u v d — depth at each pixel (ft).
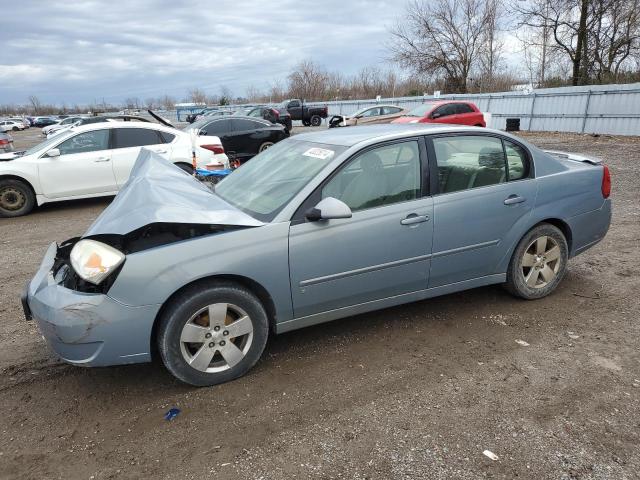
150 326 9.46
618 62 88.02
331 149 11.75
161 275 9.35
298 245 10.44
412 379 10.41
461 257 12.51
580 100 68.90
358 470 7.86
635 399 9.50
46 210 30.76
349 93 184.55
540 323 12.82
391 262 11.54
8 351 12.18
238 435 8.81
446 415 9.18
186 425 9.14
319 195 10.80
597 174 14.55
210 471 7.95
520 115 79.61
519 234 13.24
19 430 9.14
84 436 8.92
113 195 31.55
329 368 10.95
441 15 119.44
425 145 12.06
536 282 14.02
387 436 8.64
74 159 29.32
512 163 13.20
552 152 16.63
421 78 129.59
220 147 32.07
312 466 7.98
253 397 9.94
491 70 124.06
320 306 11.13
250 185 12.35
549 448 8.23
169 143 30.91
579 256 17.98
